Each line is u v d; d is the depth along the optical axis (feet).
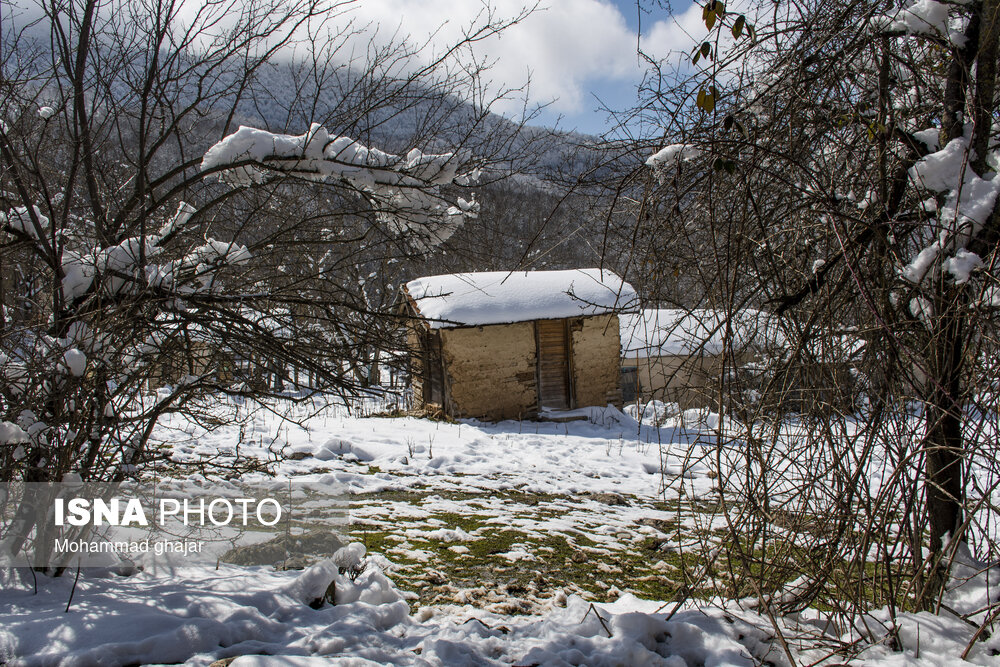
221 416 18.53
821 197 11.84
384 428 44.16
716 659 11.54
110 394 13.84
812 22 12.09
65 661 10.16
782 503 13.03
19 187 13.92
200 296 14.64
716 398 12.75
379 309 16.24
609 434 47.91
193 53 15.80
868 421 12.03
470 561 18.99
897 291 12.64
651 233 13.12
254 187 15.65
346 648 11.53
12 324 13.69
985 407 11.48
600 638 12.10
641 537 22.36
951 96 12.54
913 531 12.51
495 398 52.60
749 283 13.34
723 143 11.53
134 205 15.24
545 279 55.98
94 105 15.42
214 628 11.44
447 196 16.87
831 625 12.90
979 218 11.49
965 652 10.83
